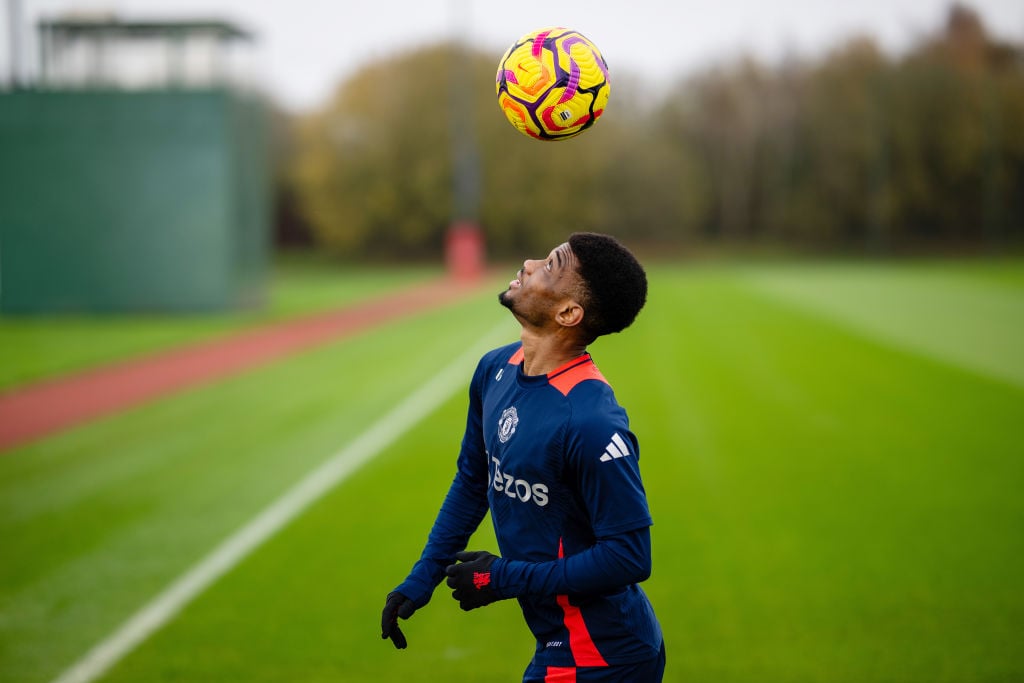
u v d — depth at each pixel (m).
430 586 2.94
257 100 25.98
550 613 2.67
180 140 23.70
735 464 8.30
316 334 19.27
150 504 7.26
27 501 7.36
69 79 24.23
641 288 2.62
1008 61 76.50
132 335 19.16
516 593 2.50
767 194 72.81
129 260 24.00
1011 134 68.25
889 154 68.06
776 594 5.37
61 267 23.97
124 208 23.88
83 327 20.81
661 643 2.76
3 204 23.73
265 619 5.06
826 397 11.48
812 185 70.06
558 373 2.61
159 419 10.59
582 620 2.62
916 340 17.23
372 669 4.48
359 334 19.19
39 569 5.84
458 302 27.86
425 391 12.23
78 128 23.70
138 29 24.16
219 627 4.96
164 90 23.67
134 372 14.12
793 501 7.19
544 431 2.53
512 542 2.69
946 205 68.56
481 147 58.59
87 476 8.12
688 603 5.27
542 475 2.55
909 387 12.15
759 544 6.22
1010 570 5.68
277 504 7.23
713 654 4.62
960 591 5.36
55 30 24.11
